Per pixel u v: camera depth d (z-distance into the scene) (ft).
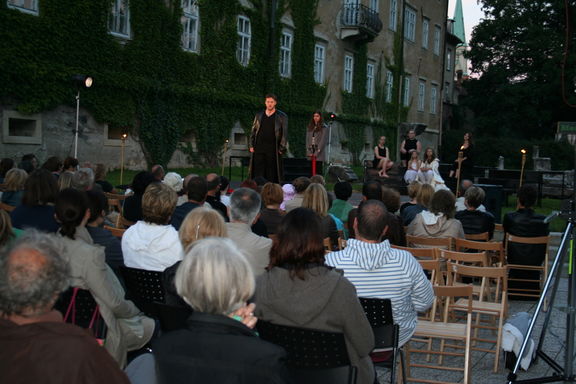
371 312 11.38
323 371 9.30
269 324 9.36
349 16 99.35
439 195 21.75
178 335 7.09
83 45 55.06
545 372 16.58
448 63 162.81
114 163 60.29
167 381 7.09
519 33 150.61
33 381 5.95
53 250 6.96
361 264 12.35
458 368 15.46
